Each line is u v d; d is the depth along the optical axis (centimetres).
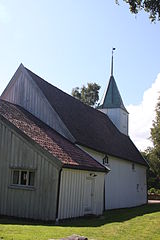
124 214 2345
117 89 4141
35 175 1794
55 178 1742
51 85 2780
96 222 1783
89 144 2483
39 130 2088
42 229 1340
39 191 1772
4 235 1112
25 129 1948
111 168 2973
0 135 1914
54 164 1747
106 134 3253
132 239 1299
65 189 1800
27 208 1788
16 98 2512
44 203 1750
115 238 1285
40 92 2436
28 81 2495
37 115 2419
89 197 2094
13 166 1850
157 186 5769
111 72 4250
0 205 1855
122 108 4069
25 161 1823
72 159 1909
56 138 2133
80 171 1962
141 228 1611
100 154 2712
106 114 4038
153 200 5109
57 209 1722
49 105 2389
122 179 3269
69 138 2291
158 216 2152
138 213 2439
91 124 3022
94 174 2133
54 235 1202
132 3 1529
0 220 1670
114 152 3003
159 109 4212
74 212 1898
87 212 2062
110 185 2941
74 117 2689
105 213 2445
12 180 1853
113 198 2998
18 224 1515
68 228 1445
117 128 3969
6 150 1884
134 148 4066
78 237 1053
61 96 2808
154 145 4266
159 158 4312
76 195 1920
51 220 1720
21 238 1083
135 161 3591
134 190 3662
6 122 1908
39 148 1791
